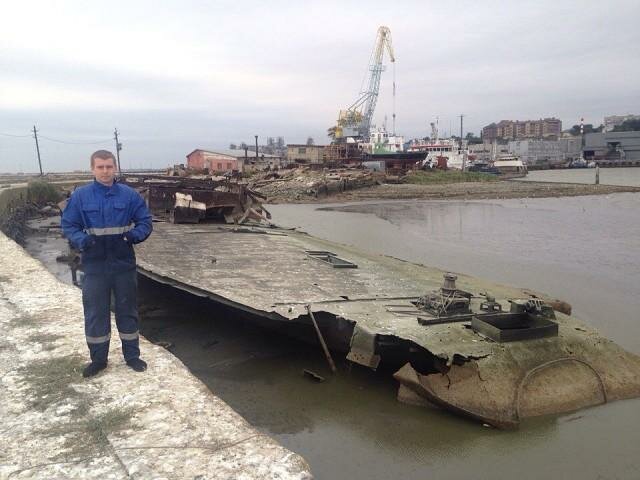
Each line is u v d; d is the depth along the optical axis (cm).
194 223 1620
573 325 700
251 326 865
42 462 288
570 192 4319
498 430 548
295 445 521
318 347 777
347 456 501
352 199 4106
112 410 351
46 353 462
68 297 664
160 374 418
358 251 1326
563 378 601
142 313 967
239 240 1317
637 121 16700
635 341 815
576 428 550
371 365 612
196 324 904
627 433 541
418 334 613
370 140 8406
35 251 1819
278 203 3844
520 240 1900
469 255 1594
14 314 587
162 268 937
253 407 601
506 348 603
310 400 616
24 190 2822
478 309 730
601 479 466
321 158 7294
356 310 703
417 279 945
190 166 7938
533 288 1164
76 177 6144
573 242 1839
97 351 413
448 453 507
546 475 471
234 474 275
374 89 8950
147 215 423
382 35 8825
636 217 2589
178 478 271
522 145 14625
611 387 612
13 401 367
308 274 934
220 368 715
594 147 13612
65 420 338
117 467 282
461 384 576
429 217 2755
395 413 584
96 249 404
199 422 335
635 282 1219
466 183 5906
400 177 5866
